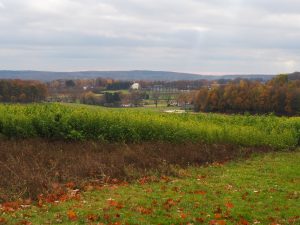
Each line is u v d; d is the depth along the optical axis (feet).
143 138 83.30
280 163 74.95
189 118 112.37
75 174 50.78
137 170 56.80
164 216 35.47
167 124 87.15
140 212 36.40
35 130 74.79
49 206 37.63
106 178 51.24
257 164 73.26
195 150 76.59
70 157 60.34
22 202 38.58
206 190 48.14
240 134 94.99
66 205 38.14
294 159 81.92
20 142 69.41
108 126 80.23
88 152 65.92
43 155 60.29
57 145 70.64
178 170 60.29
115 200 40.83
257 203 42.37
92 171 52.70
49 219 33.45
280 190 50.01
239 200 43.34
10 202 38.19
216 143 88.53
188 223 33.81
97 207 37.70
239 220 35.70
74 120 79.15
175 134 85.56
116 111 95.40
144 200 41.32
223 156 77.71
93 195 43.32
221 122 114.11
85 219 33.65
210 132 91.35
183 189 48.06
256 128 106.83
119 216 34.78
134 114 93.97
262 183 54.70
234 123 115.65
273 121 119.24
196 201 41.81
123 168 55.42
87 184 47.70
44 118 76.84
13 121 73.00
